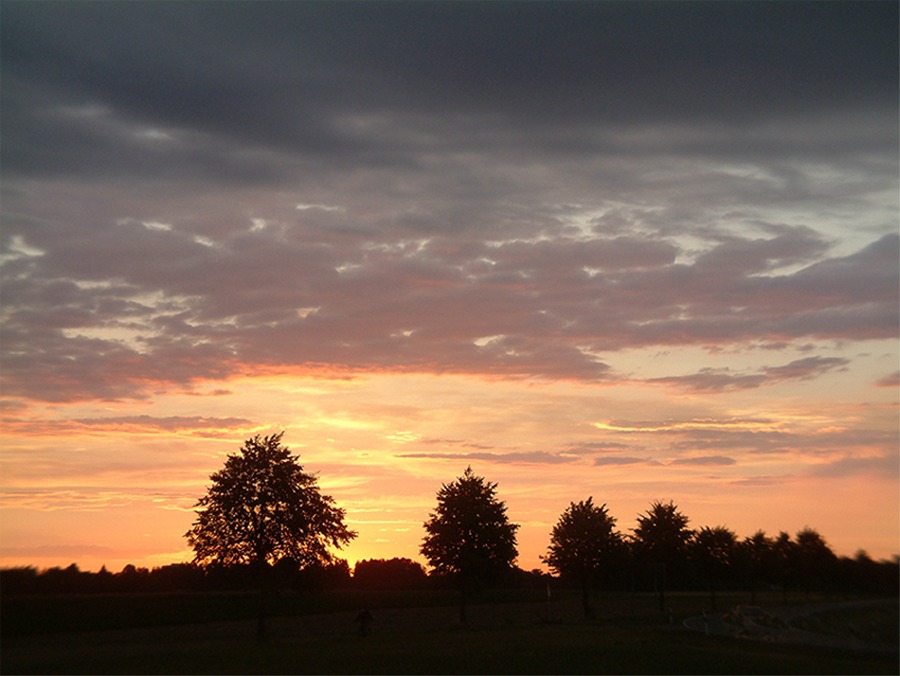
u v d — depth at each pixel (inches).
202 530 2532.0
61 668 1473.9
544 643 1825.8
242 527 2522.1
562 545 3452.3
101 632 2711.6
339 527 2605.8
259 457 2593.5
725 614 2492.6
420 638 2181.3
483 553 3240.7
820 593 1982.0
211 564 2529.5
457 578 3240.7
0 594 2970.0
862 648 1472.7
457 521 3253.0
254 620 3248.0
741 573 3093.0
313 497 2600.9
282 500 2554.1
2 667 1498.5
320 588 2591.0
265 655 1701.5
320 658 1585.9
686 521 3479.3
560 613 3607.3
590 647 1679.4
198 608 3260.3
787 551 2207.2
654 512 3506.4
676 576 3491.6
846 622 1692.9
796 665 1300.4
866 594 1815.9
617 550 3447.3
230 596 3435.0
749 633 1870.1
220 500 2536.9
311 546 2551.7
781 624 1882.4
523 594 4926.2
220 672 1354.6
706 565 3324.3
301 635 2628.0
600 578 3481.8
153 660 1620.3
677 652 1525.6
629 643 1770.4
